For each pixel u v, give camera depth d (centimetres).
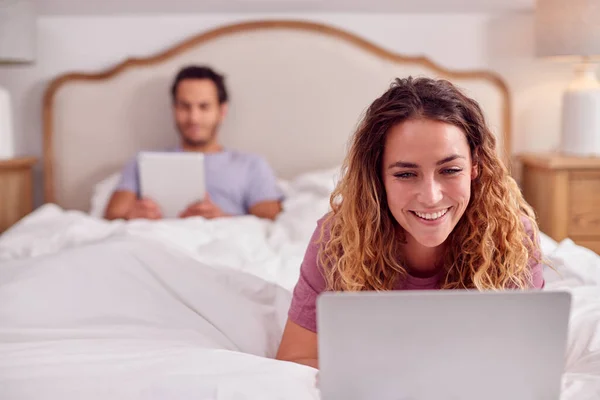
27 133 275
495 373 77
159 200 227
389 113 103
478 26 270
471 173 112
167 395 95
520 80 273
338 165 270
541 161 240
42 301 130
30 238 184
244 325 133
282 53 265
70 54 271
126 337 125
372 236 113
